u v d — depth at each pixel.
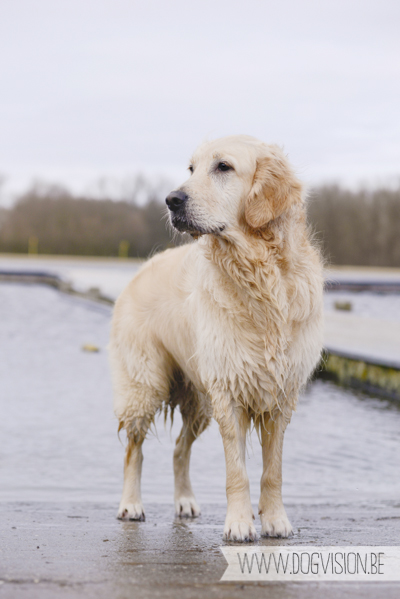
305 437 5.93
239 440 3.18
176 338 3.66
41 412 6.72
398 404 7.68
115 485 4.45
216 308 3.15
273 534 3.03
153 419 3.86
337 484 4.46
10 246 52.81
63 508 3.76
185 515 3.68
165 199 3.17
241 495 3.07
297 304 3.12
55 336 13.07
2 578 2.17
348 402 7.79
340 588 2.15
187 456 3.81
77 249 53.34
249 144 3.26
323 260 3.46
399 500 4.02
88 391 7.87
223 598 2.02
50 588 2.07
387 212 48.19
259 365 3.11
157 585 2.13
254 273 3.06
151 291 3.87
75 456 5.19
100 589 2.07
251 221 3.11
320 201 48.19
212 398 3.20
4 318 15.91
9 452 5.23
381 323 13.52
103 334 13.62
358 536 2.97
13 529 3.05
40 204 54.06
